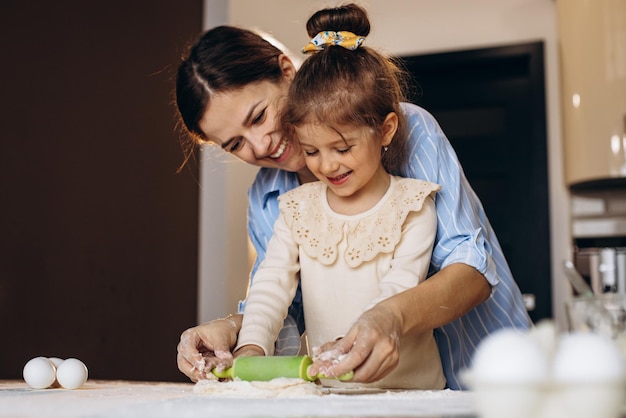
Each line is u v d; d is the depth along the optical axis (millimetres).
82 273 3127
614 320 1198
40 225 3025
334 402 930
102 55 3256
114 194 3246
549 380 616
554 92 3609
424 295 1192
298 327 1593
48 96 3088
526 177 3637
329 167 1325
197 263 3205
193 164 3246
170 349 3236
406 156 1465
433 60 3729
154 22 3369
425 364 1400
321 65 1351
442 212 1409
